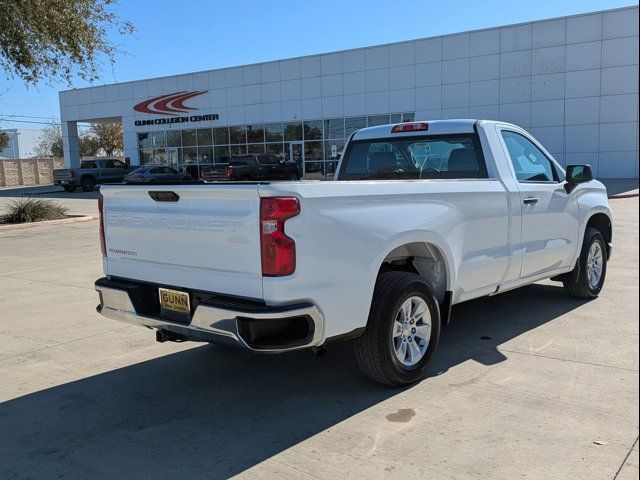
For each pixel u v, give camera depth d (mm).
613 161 26797
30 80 14883
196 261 3973
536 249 5781
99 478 3295
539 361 4887
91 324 6480
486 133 5613
